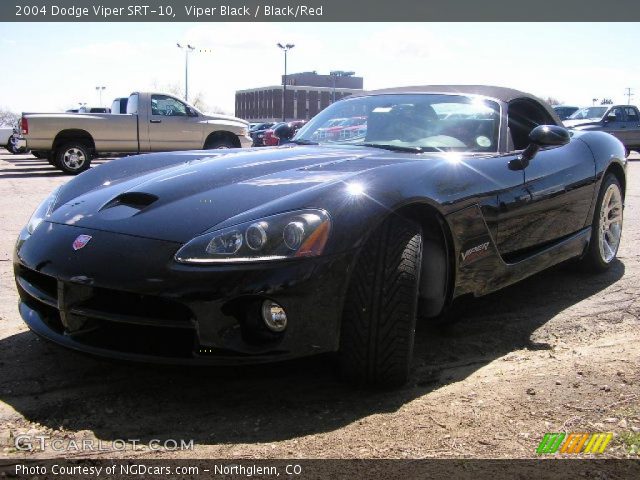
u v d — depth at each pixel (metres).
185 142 14.90
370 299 2.55
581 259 4.55
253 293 2.33
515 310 3.88
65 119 13.68
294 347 2.40
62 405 2.56
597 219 4.48
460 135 3.62
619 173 4.75
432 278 2.97
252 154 3.40
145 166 3.39
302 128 4.27
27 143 13.49
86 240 2.62
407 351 2.63
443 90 4.04
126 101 15.59
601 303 4.03
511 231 3.40
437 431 2.38
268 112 100.75
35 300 2.86
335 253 2.44
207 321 2.34
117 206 2.84
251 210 2.52
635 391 2.71
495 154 3.50
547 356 3.17
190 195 2.77
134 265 2.44
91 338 2.57
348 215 2.51
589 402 2.62
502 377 2.90
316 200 2.53
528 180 3.53
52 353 3.08
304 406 2.59
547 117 4.28
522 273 3.58
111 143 14.20
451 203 2.91
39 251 2.71
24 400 2.60
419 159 3.11
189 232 2.50
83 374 2.86
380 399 2.66
